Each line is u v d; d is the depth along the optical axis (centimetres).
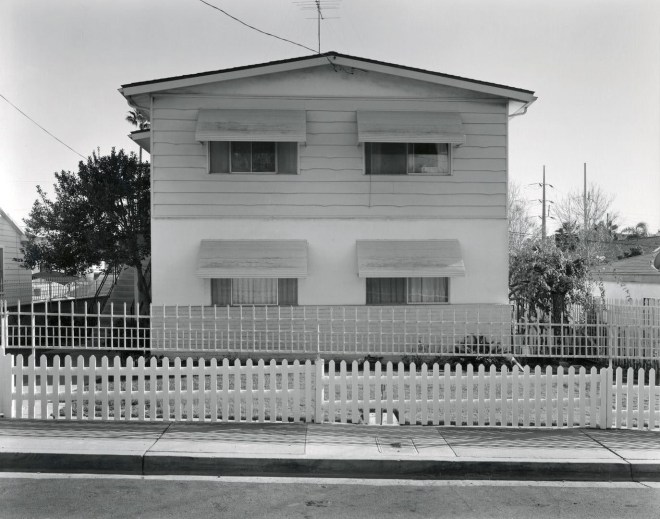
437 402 811
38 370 827
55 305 1956
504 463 673
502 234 1399
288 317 1373
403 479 661
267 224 1379
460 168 1395
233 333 1282
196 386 1027
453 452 702
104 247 1530
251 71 1344
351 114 1382
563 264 1430
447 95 1387
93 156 1588
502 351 1141
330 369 816
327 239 1386
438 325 1383
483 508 582
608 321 1275
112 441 728
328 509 575
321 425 806
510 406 828
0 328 1016
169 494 609
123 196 1554
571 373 811
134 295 1784
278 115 1352
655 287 1569
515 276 1493
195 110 1362
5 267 2052
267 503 588
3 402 833
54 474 664
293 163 1384
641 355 1140
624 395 1000
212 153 1377
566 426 816
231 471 674
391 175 1389
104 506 576
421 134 1332
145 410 870
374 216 1389
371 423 823
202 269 1317
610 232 4150
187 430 777
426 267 1345
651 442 751
